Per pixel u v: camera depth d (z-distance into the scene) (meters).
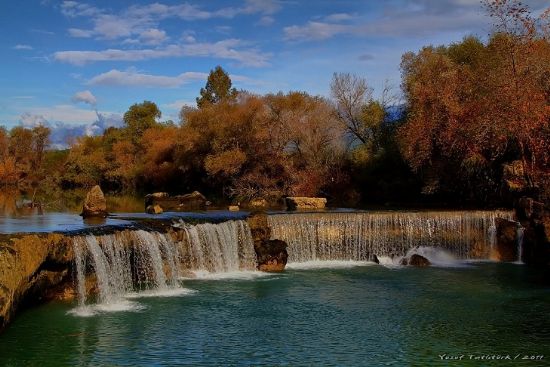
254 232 29.73
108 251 22.61
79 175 94.00
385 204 47.94
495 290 24.09
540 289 24.31
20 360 15.34
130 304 21.50
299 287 24.70
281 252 29.11
